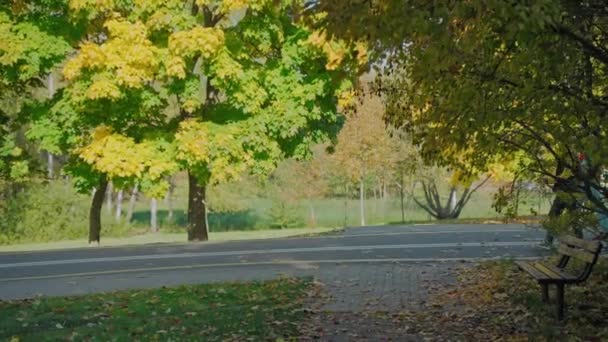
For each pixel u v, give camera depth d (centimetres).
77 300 1029
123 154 1861
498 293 956
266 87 1952
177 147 1914
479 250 1455
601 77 619
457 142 637
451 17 463
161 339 768
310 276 1178
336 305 934
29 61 1866
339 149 3161
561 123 604
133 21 1873
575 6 500
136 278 1245
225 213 3647
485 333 752
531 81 569
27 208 3234
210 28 1822
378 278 1138
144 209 4203
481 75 589
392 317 852
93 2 1806
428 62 571
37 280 1272
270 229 3384
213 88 2108
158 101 1906
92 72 1819
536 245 1501
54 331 827
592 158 572
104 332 810
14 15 1912
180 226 3622
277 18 1906
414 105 710
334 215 3609
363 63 650
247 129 1930
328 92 1939
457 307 895
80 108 1880
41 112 1988
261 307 927
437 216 3125
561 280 774
